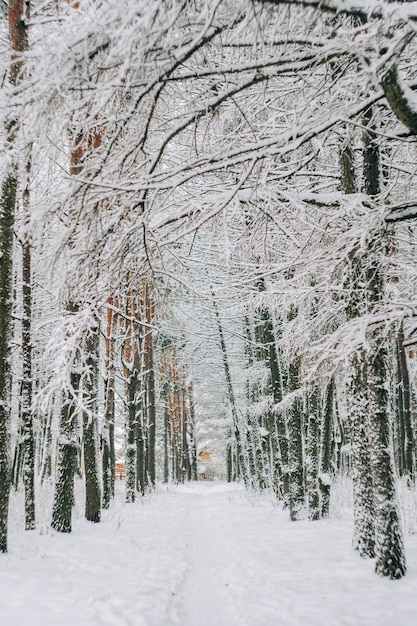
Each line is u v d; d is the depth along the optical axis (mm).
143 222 4230
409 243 7152
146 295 6605
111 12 3064
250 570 7094
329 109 4309
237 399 25516
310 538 9117
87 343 10945
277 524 11586
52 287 5020
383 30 3094
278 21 3199
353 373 7508
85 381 10969
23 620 4566
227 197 4285
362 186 7719
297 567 6934
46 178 5023
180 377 33812
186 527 12492
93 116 3650
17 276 13078
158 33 3072
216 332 21438
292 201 4988
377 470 6305
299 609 5211
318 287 5160
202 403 34781
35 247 4605
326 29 3697
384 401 6379
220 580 7074
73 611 4867
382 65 3346
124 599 5387
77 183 3848
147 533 10383
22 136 3662
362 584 5891
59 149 3834
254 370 17375
